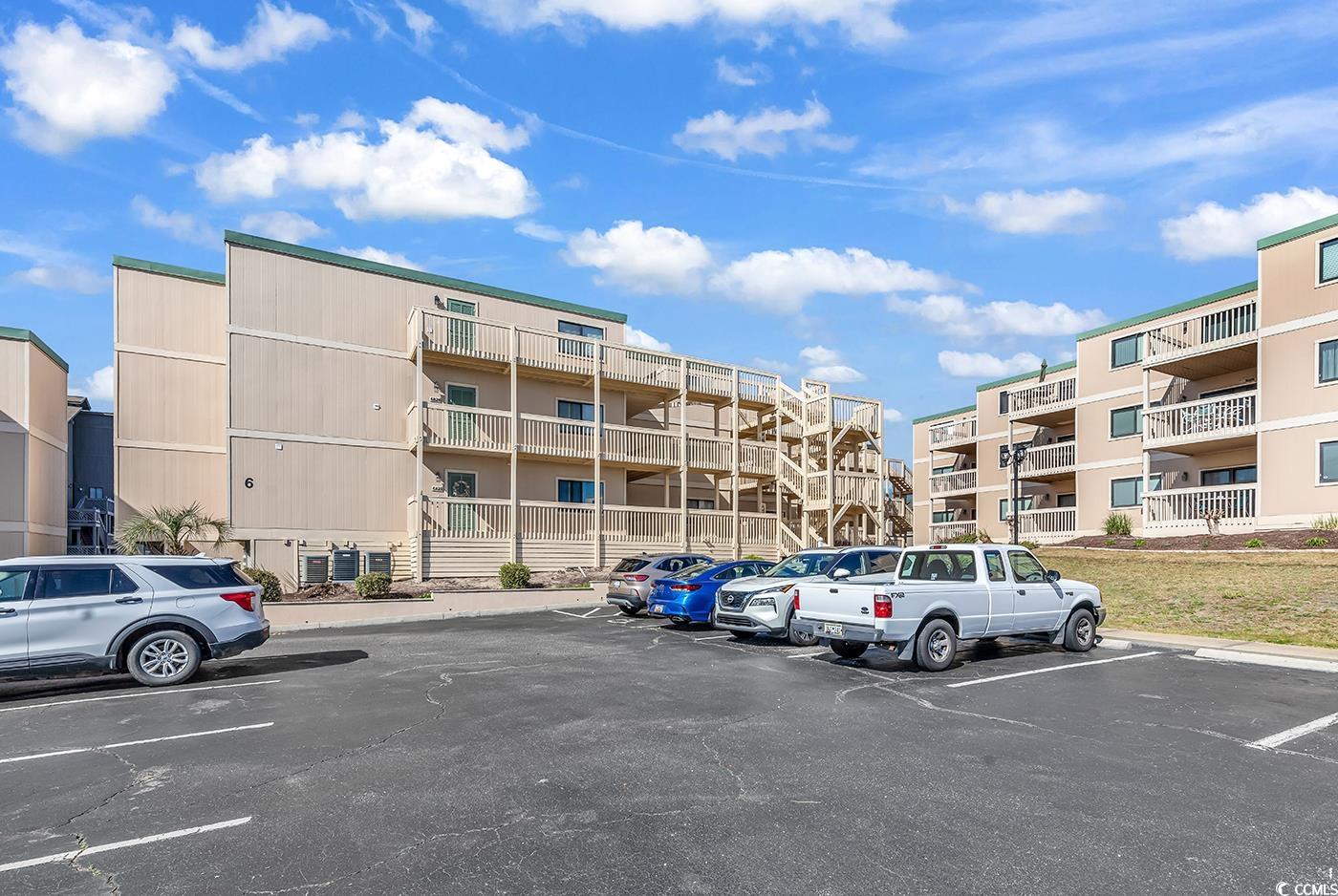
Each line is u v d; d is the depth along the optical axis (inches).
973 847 183.9
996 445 1534.2
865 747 271.7
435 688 382.6
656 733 292.0
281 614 696.4
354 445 920.9
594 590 886.4
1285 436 874.8
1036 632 487.8
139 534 751.7
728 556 1105.4
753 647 530.0
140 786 233.1
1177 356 991.6
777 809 209.8
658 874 169.6
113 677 422.6
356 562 879.1
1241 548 834.8
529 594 836.0
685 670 433.4
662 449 1082.1
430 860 177.9
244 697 362.9
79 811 212.2
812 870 171.3
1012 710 331.0
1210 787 228.4
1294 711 328.8
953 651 430.0
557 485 1048.8
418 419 904.3
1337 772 243.6
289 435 880.3
